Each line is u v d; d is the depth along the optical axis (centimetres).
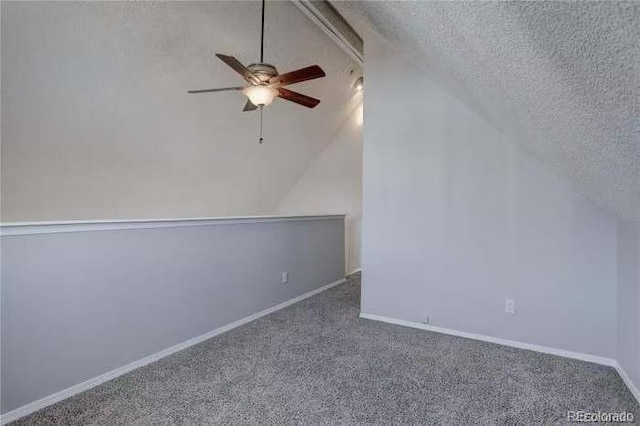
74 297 219
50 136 305
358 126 632
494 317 295
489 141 296
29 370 198
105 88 308
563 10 63
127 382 231
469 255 305
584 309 262
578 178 204
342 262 536
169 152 407
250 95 287
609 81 78
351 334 315
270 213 648
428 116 323
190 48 330
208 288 311
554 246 272
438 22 117
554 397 211
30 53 255
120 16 273
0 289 188
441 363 256
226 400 209
